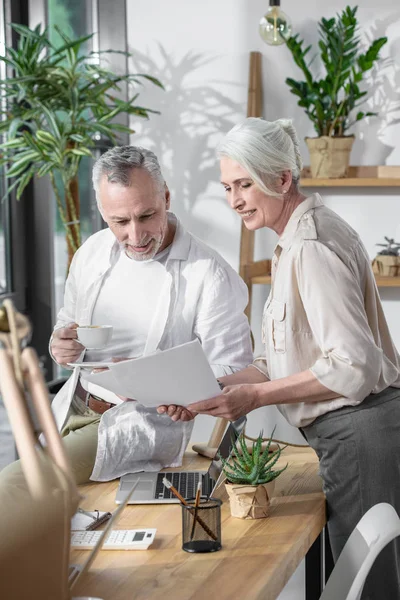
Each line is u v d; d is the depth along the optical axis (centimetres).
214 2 402
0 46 410
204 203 413
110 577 154
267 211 211
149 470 220
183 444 224
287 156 207
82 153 362
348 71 365
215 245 412
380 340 213
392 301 392
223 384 225
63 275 453
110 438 216
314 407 207
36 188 434
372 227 393
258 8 398
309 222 205
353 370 195
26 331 116
